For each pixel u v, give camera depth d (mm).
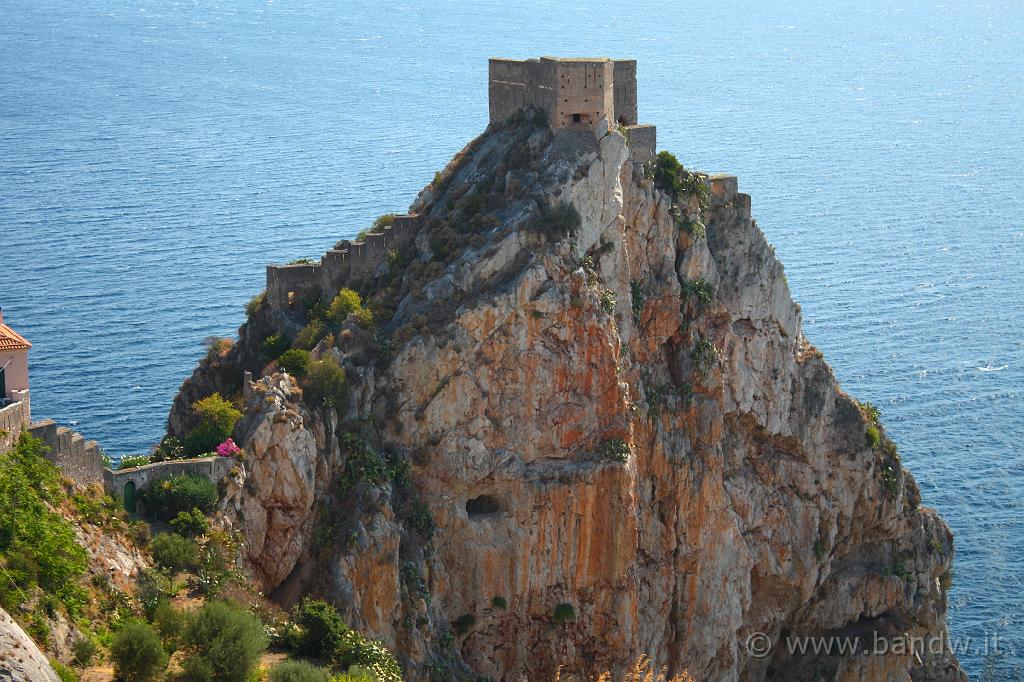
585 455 144500
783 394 166875
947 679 182125
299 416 130875
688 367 156875
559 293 141750
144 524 114688
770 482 168000
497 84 157750
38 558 98250
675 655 158625
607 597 146875
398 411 139000
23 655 84000
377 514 133000
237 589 114812
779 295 166125
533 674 146500
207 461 123438
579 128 147625
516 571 143000
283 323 151625
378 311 143625
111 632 100438
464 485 140500
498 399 141250
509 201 146375
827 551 173000
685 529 156875
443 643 138125
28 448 105688
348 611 128500
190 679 99438
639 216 152625
